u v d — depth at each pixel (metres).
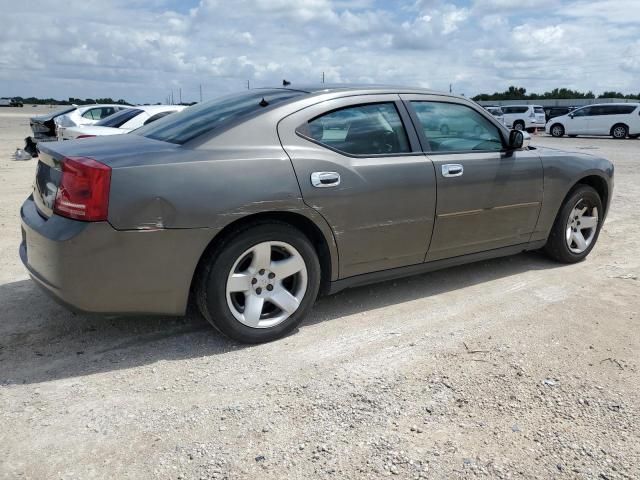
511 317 4.10
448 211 4.28
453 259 4.52
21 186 9.83
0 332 3.72
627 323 3.99
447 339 3.71
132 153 3.26
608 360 3.42
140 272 3.17
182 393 3.02
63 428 2.69
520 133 4.57
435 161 4.18
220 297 3.40
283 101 3.76
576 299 4.47
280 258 3.65
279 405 2.91
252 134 3.52
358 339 3.71
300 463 2.46
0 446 2.55
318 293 3.99
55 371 3.24
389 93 4.16
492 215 4.59
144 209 3.10
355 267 3.94
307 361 3.39
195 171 3.24
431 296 4.53
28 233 3.37
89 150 3.36
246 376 3.21
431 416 2.82
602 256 5.74
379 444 2.59
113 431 2.68
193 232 3.22
